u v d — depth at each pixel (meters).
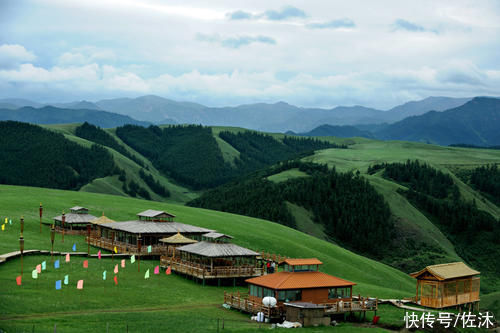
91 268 76.81
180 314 57.41
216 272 76.25
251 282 64.06
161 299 64.31
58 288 58.78
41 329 46.28
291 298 61.03
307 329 54.16
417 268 194.88
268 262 91.25
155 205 151.50
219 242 81.62
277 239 128.50
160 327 50.78
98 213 124.00
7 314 50.38
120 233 97.62
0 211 111.12
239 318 58.81
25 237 93.88
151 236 92.88
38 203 125.06
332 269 118.38
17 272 68.56
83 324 49.59
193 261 81.19
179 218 131.75
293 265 65.19
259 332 51.47
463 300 75.75
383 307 72.06
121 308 58.09
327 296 63.50
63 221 100.69
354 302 65.12
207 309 61.78
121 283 69.81
